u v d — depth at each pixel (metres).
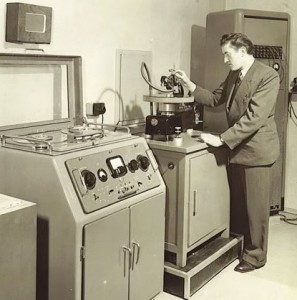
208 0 4.28
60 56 2.76
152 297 2.68
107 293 2.28
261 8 4.34
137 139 2.65
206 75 3.87
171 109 3.10
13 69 2.53
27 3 2.54
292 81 4.26
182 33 3.99
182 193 2.83
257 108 2.94
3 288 1.84
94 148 2.33
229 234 3.46
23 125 2.59
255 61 3.07
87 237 2.10
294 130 4.31
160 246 2.69
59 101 2.83
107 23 3.16
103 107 3.05
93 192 2.18
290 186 4.42
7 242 1.84
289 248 3.65
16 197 2.24
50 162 2.11
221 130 3.77
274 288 2.99
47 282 2.19
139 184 2.48
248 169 3.11
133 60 3.41
